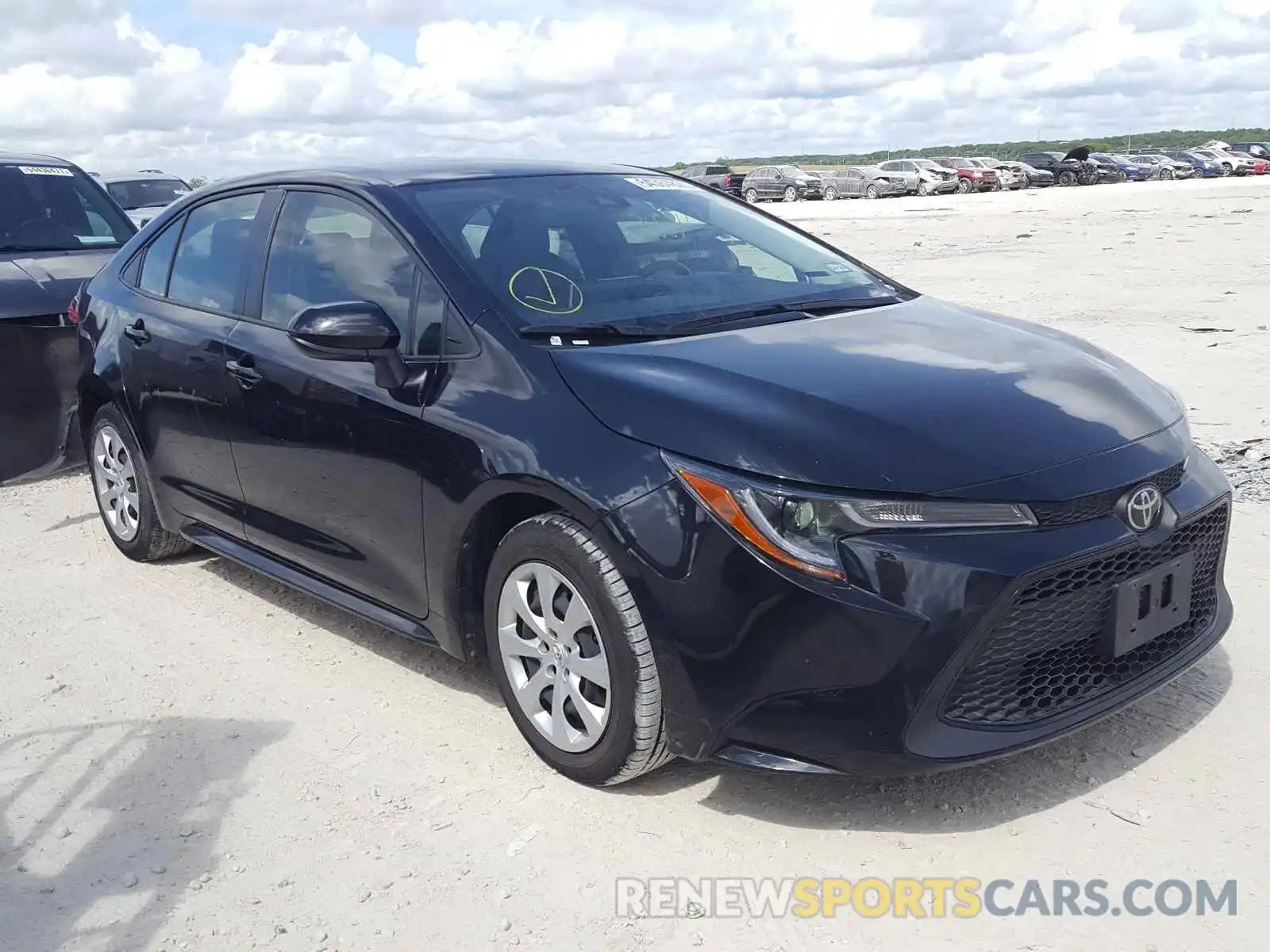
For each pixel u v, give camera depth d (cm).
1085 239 2083
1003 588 280
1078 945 262
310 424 402
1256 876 282
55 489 687
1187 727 349
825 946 267
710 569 292
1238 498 555
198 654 446
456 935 276
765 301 396
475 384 349
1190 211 2862
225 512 469
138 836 324
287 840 318
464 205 405
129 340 508
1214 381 796
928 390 318
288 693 409
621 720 316
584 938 274
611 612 311
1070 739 348
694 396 312
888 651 279
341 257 411
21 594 518
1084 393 332
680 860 302
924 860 296
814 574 283
